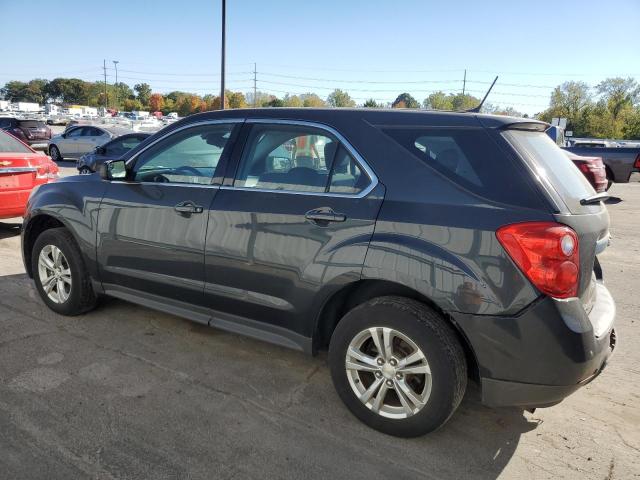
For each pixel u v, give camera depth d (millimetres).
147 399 3158
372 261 2750
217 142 3561
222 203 3375
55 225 4652
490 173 2598
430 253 2600
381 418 2861
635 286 5910
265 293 3217
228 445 2748
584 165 10594
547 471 2643
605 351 2609
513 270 2443
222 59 20891
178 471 2531
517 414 3158
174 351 3836
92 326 4219
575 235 2473
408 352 2779
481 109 3158
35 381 3314
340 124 3066
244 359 3754
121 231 3881
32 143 25609
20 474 2459
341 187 2969
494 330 2490
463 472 2613
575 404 3309
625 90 86812
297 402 3197
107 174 3834
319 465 2621
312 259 2969
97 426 2857
